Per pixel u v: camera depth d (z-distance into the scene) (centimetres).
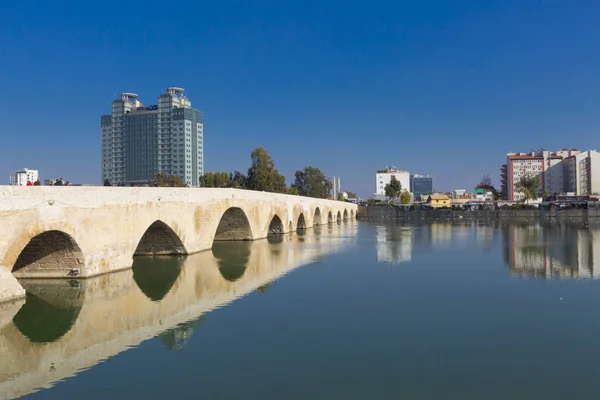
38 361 1862
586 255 4909
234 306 2667
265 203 6856
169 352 1945
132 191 3697
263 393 1575
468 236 7669
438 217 15062
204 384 1642
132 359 1873
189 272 3759
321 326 2283
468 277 3547
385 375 1717
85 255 3195
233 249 5403
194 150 18438
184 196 4506
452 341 2070
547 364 1820
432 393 1580
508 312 2538
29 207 2678
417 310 2575
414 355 1906
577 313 2514
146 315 2497
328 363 1823
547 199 17562
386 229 9825
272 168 13462
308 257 4747
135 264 4097
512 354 1922
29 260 3216
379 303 2730
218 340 2086
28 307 2619
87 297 2852
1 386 1636
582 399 1541
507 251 5328
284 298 2858
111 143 18800
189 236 4619
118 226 3544
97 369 1778
